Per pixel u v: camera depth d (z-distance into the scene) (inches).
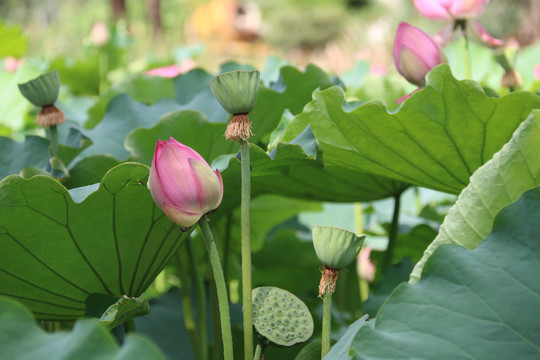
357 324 64.3
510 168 64.4
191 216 61.6
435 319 60.6
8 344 52.6
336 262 63.2
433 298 61.3
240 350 81.7
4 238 66.7
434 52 74.8
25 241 67.4
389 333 60.5
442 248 62.6
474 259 62.1
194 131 80.5
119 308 64.4
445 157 75.6
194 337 89.0
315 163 73.1
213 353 88.5
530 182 64.3
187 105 89.0
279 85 86.7
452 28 85.5
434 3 84.8
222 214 84.0
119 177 65.8
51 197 65.8
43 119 76.9
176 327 92.9
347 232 62.5
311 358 68.1
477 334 59.7
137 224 68.9
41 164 80.4
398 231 94.8
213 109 87.9
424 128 73.7
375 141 75.7
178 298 97.0
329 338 64.2
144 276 72.1
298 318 66.0
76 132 85.4
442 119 72.9
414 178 78.8
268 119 87.0
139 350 50.8
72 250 68.7
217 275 62.7
